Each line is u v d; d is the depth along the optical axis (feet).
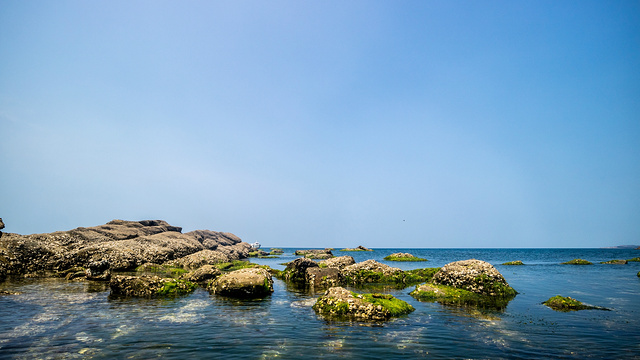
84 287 72.54
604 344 37.29
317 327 43.78
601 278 110.32
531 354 33.83
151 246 135.54
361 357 32.35
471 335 40.63
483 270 76.07
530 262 233.76
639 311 55.83
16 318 44.68
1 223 89.92
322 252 289.12
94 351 32.73
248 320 47.16
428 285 74.49
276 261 221.46
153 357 31.35
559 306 59.16
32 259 96.02
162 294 65.67
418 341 37.91
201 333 39.88
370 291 78.38
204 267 92.48
